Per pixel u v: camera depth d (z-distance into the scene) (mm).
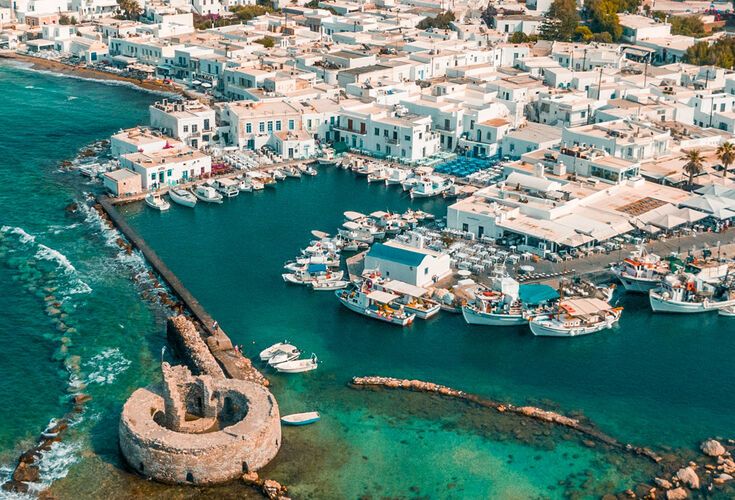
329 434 150875
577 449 148625
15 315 186250
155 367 169125
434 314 191750
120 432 143375
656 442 150750
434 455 146500
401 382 165625
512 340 182750
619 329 188125
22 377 164375
